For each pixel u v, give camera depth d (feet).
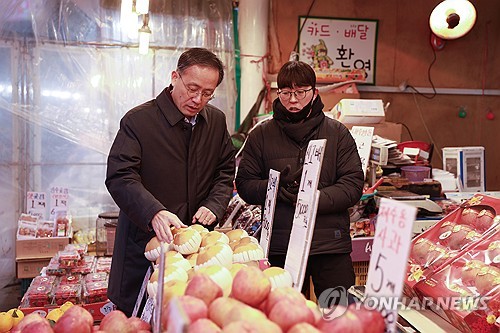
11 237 14.35
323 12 17.16
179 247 5.48
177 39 15.06
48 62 14.26
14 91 14.14
